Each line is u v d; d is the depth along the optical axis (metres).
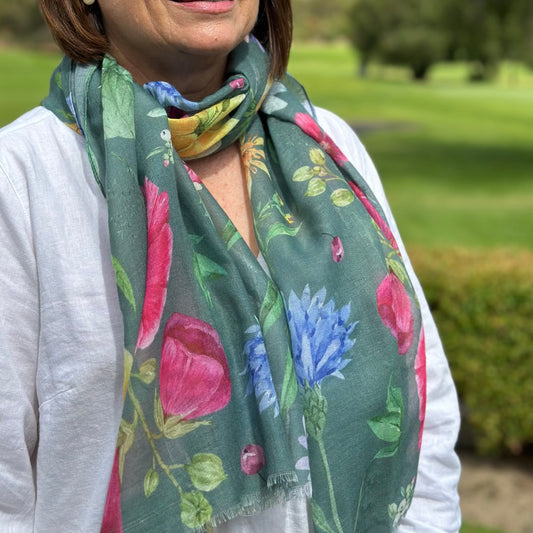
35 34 45.97
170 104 1.46
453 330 5.48
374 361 1.52
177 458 1.36
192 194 1.42
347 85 50.88
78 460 1.38
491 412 5.48
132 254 1.36
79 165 1.44
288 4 1.66
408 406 1.56
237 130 1.56
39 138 1.43
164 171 1.39
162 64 1.50
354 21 58.28
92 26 1.48
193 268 1.39
